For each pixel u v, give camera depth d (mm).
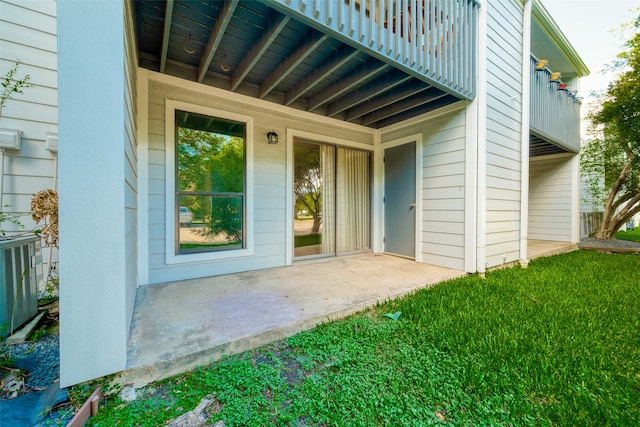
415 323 2156
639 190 7125
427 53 2941
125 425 1172
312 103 3900
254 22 2418
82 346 1319
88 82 1300
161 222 3016
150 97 2926
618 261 4715
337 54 2811
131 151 1977
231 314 2160
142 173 2863
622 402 1277
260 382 1438
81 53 1282
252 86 3596
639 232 10180
